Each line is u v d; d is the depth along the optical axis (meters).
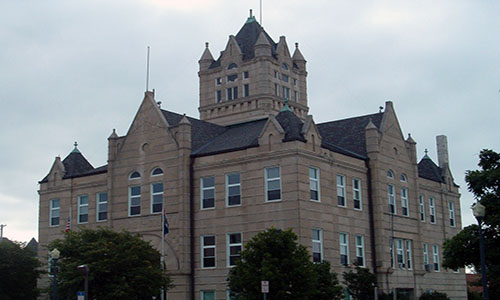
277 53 74.94
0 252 58.00
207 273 54.41
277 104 73.19
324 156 54.25
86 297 41.75
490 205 42.91
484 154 44.56
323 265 45.94
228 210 54.19
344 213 56.22
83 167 68.88
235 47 74.69
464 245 44.16
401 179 64.88
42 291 48.12
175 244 55.62
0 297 56.62
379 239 59.22
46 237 67.06
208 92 76.12
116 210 60.31
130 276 46.47
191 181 56.62
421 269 64.81
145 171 59.00
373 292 50.09
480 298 79.25
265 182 52.56
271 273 40.00
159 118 58.94
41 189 68.44
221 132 63.69
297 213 50.44
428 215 70.44
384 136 62.72
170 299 54.91
